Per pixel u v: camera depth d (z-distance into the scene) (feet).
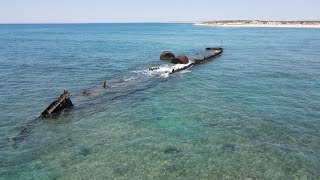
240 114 72.23
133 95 89.35
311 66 139.85
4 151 53.62
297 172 46.06
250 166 47.83
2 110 75.61
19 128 64.28
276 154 51.72
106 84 103.24
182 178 44.62
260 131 61.82
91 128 64.08
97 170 47.09
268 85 101.81
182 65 140.97
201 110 75.31
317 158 50.31
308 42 276.21
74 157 51.31
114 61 158.61
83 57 175.32
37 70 130.21
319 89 96.07
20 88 98.17
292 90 95.04
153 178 44.70
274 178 44.50
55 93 92.07
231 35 398.01
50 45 261.24
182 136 59.67
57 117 70.69
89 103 81.25
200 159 50.21
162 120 68.54
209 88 98.07
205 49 209.97
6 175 45.73
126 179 44.55
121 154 52.24
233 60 162.40
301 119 68.64
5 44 268.62
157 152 52.85
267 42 280.51
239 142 56.70
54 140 58.18
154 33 498.28
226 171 46.44
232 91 94.02
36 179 44.65
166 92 92.99
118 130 62.90
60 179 44.65
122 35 442.50
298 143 56.13
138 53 196.34
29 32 552.41
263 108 76.79
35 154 52.54
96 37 390.83
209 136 59.52
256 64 147.84
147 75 118.62
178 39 338.13
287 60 160.76
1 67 137.59
